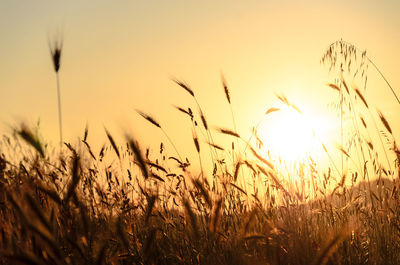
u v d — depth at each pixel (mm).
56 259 1960
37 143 2320
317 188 4086
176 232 3277
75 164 2344
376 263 3348
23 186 2250
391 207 3748
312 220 3770
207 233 3039
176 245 3201
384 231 3629
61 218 2502
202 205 3254
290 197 3789
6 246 2162
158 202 3238
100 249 2256
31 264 1816
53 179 2779
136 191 3494
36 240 2094
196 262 3057
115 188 3545
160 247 3191
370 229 3752
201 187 2838
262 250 3020
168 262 3154
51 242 1847
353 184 4242
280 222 3461
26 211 1847
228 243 2992
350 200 4047
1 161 2795
